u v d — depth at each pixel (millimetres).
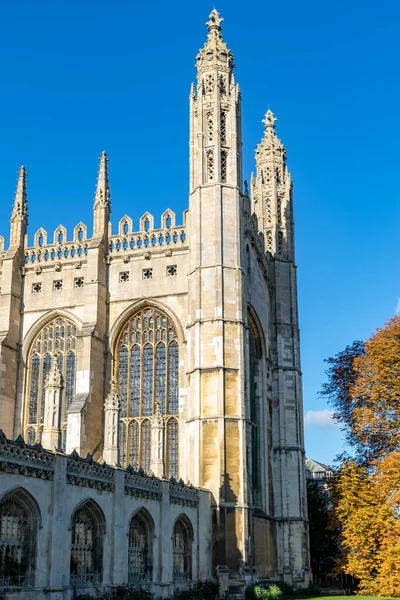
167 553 46438
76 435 59438
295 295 82562
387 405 59125
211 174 65125
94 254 66375
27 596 32938
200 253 62750
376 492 55844
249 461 59469
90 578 38500
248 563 55656
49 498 35094
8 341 65938
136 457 62812
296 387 78438
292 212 85812
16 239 69625
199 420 58344
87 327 64000
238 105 68125
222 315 60594
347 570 55281
